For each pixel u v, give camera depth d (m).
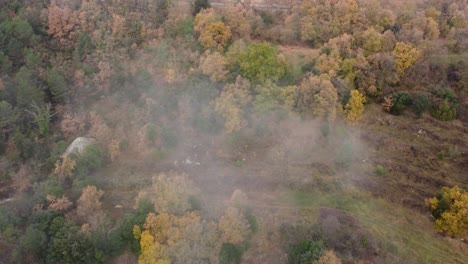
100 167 95.25
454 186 91.50
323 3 115.56
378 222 88.06
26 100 98.50
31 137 97.88
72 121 99.00
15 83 102.00
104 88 105.69
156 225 76.75
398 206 90.81
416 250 83.81
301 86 96.75
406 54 105.31
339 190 93.44
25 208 85.81
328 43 107.38
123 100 105.31
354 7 113.38
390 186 94.25
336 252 82.75
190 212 79.62
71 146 95.19
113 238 79.62
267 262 82.56
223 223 78.12
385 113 107.06
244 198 85.81
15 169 94.38
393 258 82.62
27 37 109.81
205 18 108.75
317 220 87.56
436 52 110.31
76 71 105.56
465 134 103.62
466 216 82.06
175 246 74.12
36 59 105.69
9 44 107.69
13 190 92.62
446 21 117.19
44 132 98.88
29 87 98.19
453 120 106.56
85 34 110.38
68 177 90.88
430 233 86.25
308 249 79.12
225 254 77.62
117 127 101.19
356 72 103.81
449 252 83.44
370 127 104.50
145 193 84.69
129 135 100.69
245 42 109.75
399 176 96.25
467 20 117.25
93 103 106.00
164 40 108.31
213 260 75.94
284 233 85.50
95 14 111.88
